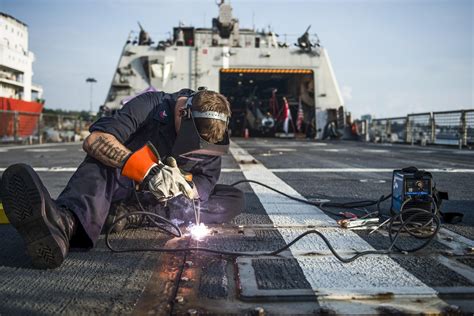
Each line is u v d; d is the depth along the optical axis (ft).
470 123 48.98
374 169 24.13
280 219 10.85
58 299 5.93
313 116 79.20
